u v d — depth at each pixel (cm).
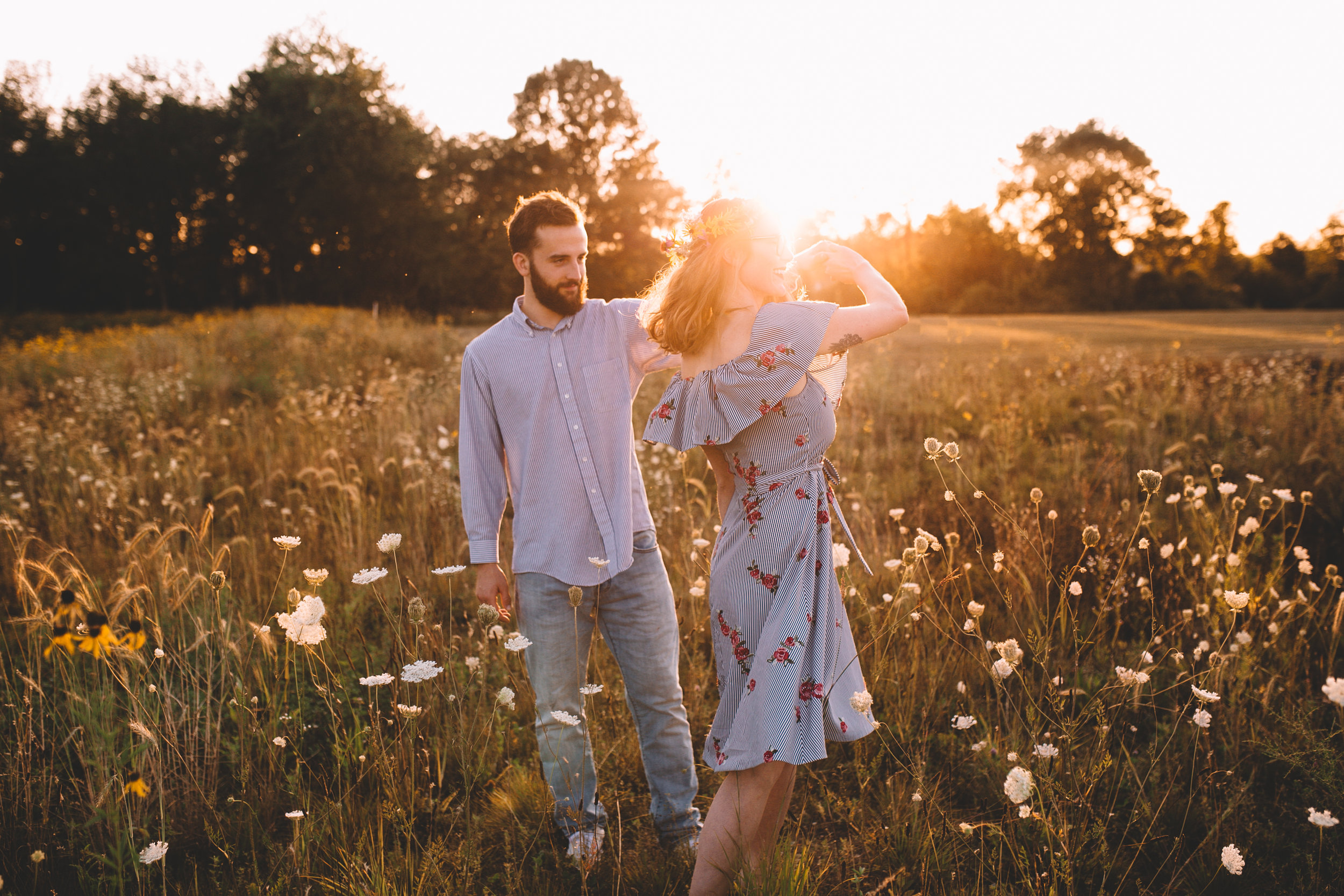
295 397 848
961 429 741
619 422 224
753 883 175
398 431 647
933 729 271
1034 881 202
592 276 5041
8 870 213
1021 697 277
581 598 206
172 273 5259
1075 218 6750
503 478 231
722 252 190
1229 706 262
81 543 438
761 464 194
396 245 4391
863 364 976
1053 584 342
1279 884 204
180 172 5078
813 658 187
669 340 197
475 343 228
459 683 274
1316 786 227
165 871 196
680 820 225
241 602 367
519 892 203
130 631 131
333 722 275
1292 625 315
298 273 4778
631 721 279
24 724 266
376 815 227
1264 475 544
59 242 5269
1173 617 332
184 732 255
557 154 4978
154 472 548
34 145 5128
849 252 209
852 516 450
